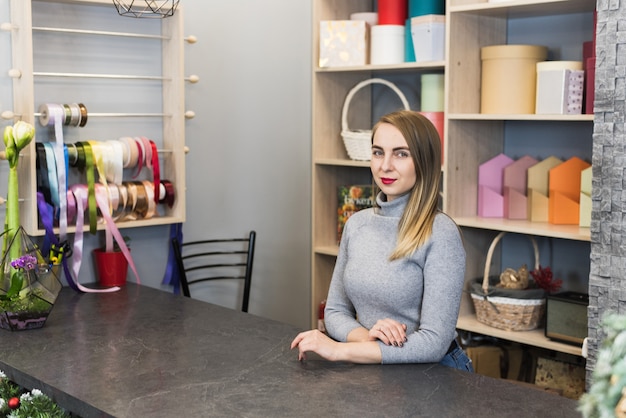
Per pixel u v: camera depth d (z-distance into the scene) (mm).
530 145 3334
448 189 3178
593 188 2555
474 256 3324
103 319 2518
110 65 3055
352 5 3723
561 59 3229
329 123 3719
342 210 3693
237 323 2459
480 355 3211
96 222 2885
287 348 2182
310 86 3787
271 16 3592
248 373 1972
